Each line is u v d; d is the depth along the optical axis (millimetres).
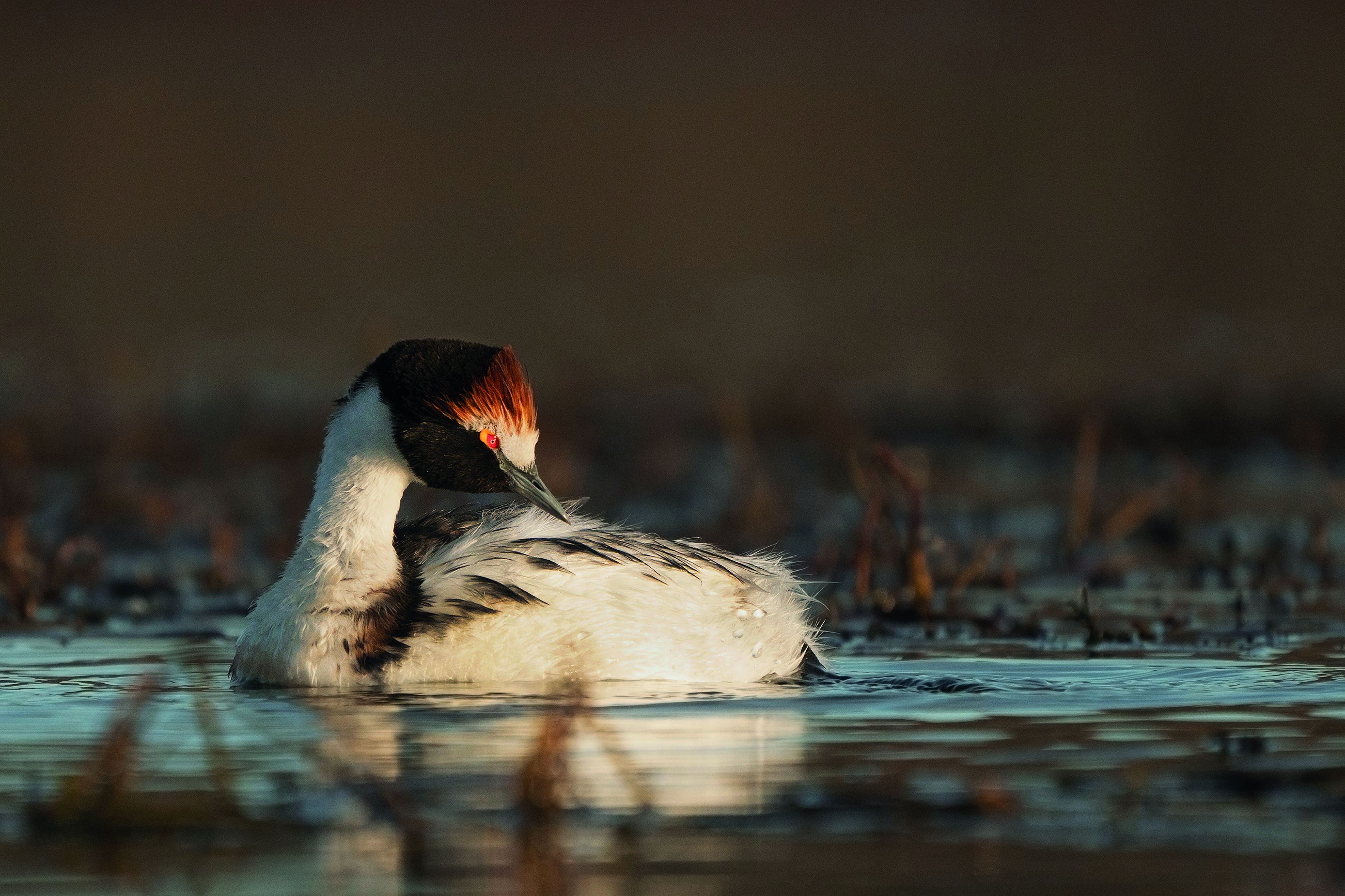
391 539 9805
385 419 9875
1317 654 10711
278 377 26422
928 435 22516
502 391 10039
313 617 9500
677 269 33562
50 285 31500
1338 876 5941
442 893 5820
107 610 12992
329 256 33344
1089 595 12625
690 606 9766
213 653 10969
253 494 18703
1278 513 17547
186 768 7453
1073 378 26531
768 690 9336
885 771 7316
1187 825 6527
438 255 33719
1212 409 23484
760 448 21531
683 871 6027
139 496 18047
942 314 31328
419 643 9422
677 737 8008
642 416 23984
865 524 13305
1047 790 7004
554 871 6035
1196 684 9531
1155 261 33406
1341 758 7543
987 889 5832
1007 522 17062
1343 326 29641
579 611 9547
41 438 21969
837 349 28734
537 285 32375
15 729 8328
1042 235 35156
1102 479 19609
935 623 12203
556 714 7926
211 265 32625
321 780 7176
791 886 5871
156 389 25656
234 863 6172
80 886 5957
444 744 7824
